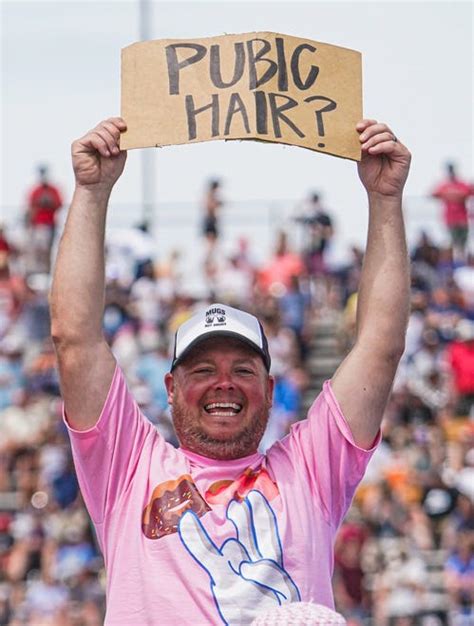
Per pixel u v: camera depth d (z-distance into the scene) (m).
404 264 5.01
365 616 14.53
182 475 4.73
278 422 17.05
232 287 20.98
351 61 5.03
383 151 4.95
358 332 5.02
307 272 20.58
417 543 15.12
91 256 4.91
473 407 17.78
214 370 4.88
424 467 16.03
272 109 4.91
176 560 4.55
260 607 4.49
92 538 15.34
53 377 18.61
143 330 19.39
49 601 14.77
